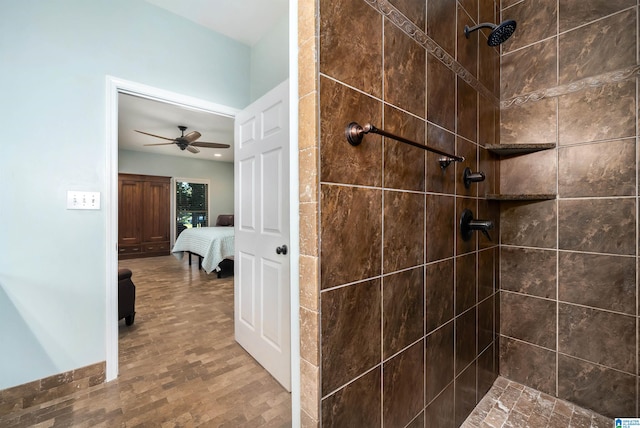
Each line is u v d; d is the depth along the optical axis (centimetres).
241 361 190
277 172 160
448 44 120
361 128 77
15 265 146
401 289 96
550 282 158
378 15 86
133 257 591
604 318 141
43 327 152
